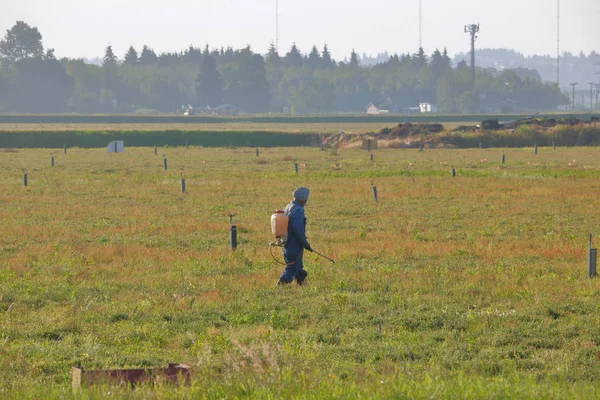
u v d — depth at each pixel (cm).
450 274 5716
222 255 6712
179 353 3562
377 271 5875
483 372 3225
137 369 2875
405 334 3981
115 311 4506
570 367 3372
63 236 8100
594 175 15850
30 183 14838
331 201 11694
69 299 4931
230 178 16038
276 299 4847
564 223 9206
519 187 13438
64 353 3544
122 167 19812
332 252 6838
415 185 13912
